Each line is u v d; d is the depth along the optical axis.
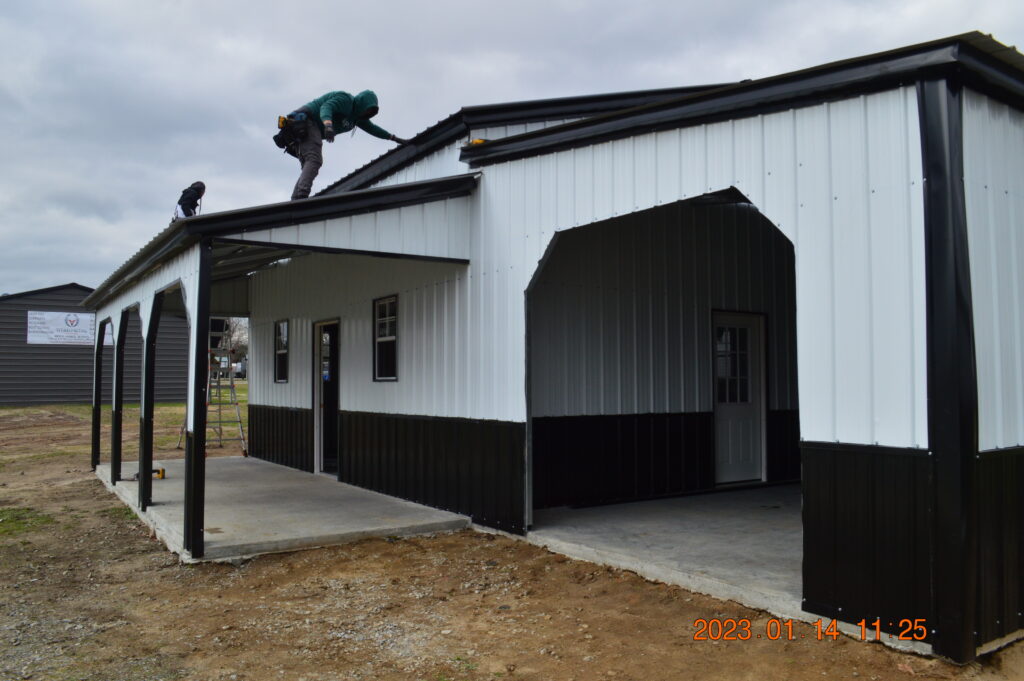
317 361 10.54
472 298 7.07
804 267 4.21
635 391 7.98
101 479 10.46
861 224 3.95
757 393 9.19
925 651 3.62
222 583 5.40
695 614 4.44
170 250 6.43
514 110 7.55
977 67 3.68
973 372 3.58
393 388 8.43
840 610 3.98
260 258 9.39
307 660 4.00
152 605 4.95
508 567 5.61
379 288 8.77
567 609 4.68
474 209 7.07
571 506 7.42
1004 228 3.95
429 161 8.37
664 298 8.31
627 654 3.96
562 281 7.49
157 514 7.23
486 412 6.83
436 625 4.50
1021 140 4.16
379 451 8.67
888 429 3.79
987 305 3.77
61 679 3.77
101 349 11.74
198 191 8.39
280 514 7.25
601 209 5.67
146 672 3.86
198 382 5.84
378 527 6.64
